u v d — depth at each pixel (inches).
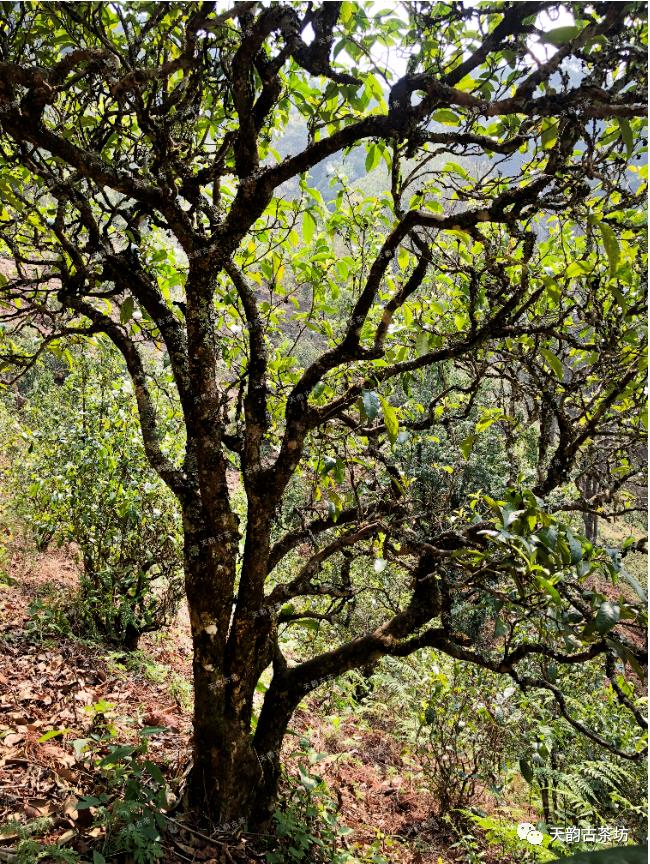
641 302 100.3
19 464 239.1
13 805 100.2
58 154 81.7
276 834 120.3
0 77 70.8
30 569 217.8
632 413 112.3
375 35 81.8
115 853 93.6
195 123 101.5
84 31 89.6
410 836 162.9
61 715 133.1
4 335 141.6
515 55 71.5
